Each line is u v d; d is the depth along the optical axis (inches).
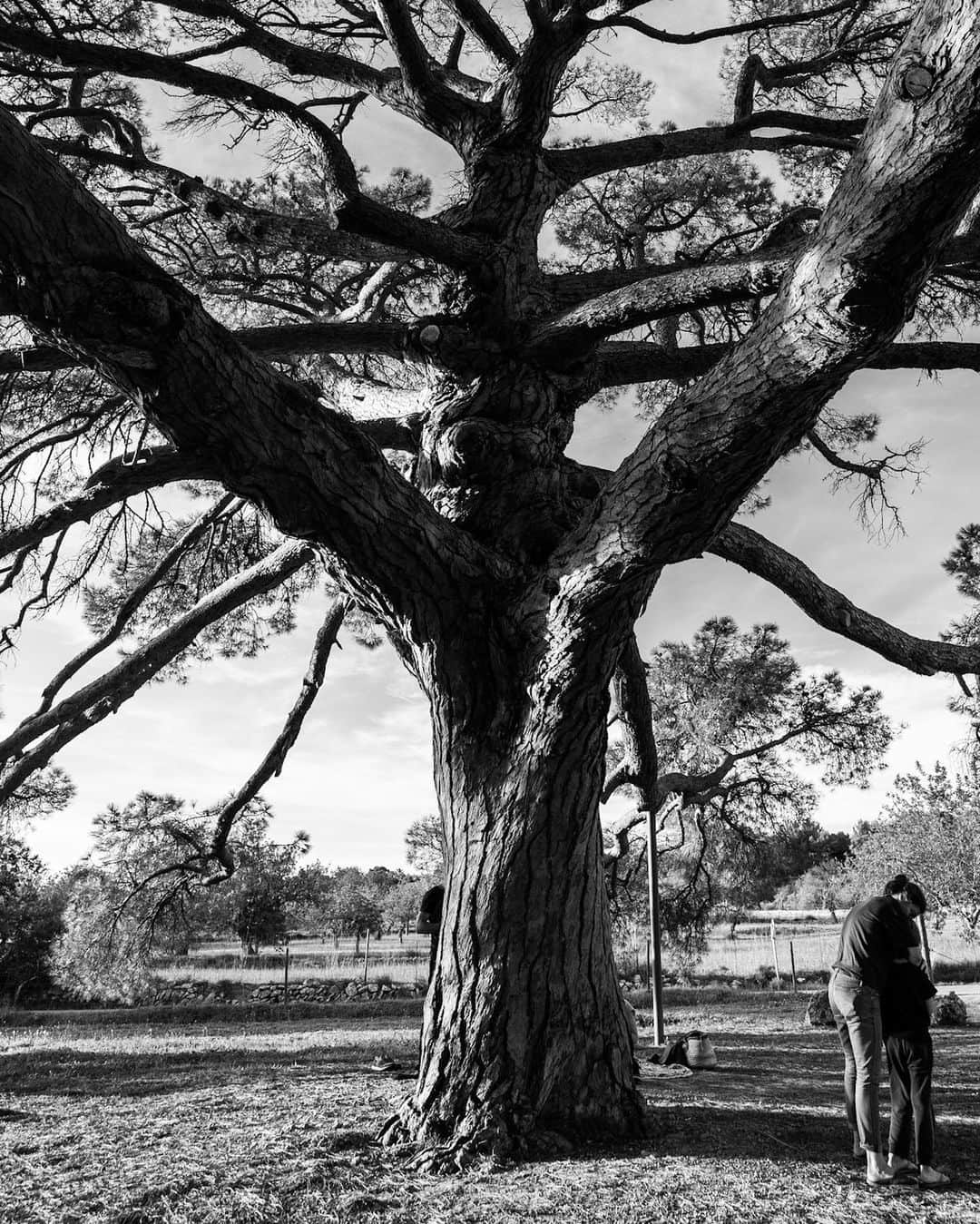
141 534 363.6
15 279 135.7
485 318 233.9
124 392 155.1
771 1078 279.9
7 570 340.8
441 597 190.4
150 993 863.7
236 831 411.2
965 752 529.3
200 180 250.4
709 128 291.3
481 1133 173.0
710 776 421.1
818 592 270.4
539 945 186.1
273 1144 181.6
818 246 131.3
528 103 256.4
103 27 283.0
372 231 223.5
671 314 199.6
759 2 335.3
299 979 984.9
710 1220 140.1
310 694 346.9
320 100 326.0
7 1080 321.7
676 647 518.9
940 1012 536.7
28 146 129.2
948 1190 156.3
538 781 186.4
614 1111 185.6
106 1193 155.1
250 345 230.1
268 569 299.1
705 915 588.7
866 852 860.0
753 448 153.9
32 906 965.2
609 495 175.6
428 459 235.9
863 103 332.5
